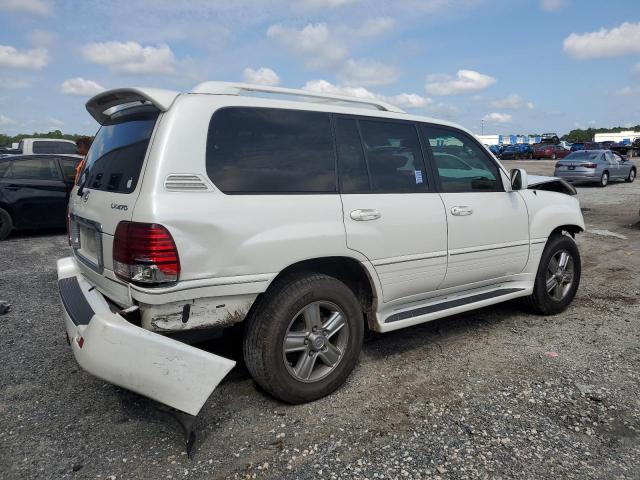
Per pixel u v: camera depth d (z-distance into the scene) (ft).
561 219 15.99
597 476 8.33
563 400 10.74
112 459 8.80
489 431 9.58
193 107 9.49
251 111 10.19
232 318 9.65
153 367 8.28
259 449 9.06
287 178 10.32
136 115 10.49
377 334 14.64
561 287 16.42
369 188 11.55
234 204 9.46
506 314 16.49
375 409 10.41
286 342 10.20
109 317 8.42
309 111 11.04
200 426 9.77
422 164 12.76
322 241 10.43
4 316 16.35
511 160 144.77
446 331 14.92
